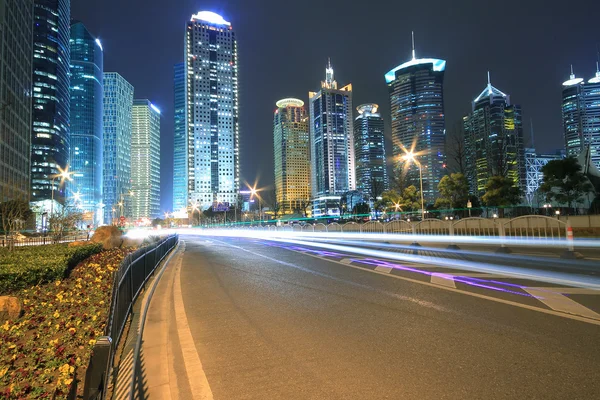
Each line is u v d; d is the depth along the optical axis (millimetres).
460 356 4648
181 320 6820
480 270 11461
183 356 5039
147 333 6086
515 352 4719
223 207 156750
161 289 10109
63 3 147750
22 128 96188
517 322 5949
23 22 98938
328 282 9961
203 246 29000
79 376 4266
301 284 9820
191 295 9109
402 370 4305
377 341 5289
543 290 8289
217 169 190750
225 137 194875
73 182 155875
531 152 94188
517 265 12469
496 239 20844
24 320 6586
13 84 90188
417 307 7070
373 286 9211
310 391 3902
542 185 38250
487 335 5375
